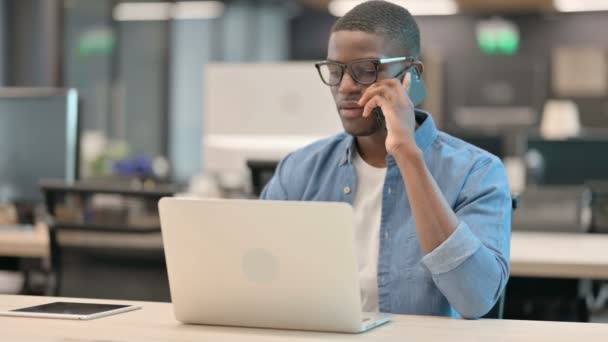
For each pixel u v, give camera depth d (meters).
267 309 2.19
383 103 2.41
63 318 2.32
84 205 3.60
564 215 5.10
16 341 2.04
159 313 2.43
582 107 14.30
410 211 2.65
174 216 2.23
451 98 14.05
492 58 14.98
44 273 4.82
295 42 16.56
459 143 2.74
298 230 2.11
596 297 4.95
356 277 2.09
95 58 11.33
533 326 2.23
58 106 4.73
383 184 2.70
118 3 11.73
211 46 13.59
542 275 3.79
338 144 2.89
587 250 4.14
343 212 2.06
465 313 2.36
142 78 12.24
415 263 2.60
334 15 16.41
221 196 6.24
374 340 2.05
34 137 4.77
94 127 11.31
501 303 2.73
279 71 5.37
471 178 2.63
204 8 13.36
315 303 2.14
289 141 5.35
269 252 2.15
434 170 2.68
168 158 12.65
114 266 3.53
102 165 7.32
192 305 2.25
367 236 2.72
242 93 5.44
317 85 5.31
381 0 2.66
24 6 8.71
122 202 3.77
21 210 4.94
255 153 5.42
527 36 15.33
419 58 2.69
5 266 4.90
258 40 14.98
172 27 12.79
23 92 4.77
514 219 5.14
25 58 8.71
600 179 6.49
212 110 5.51
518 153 8.88
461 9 14.91
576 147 6.54
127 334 2.13
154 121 12.45
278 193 2.92
